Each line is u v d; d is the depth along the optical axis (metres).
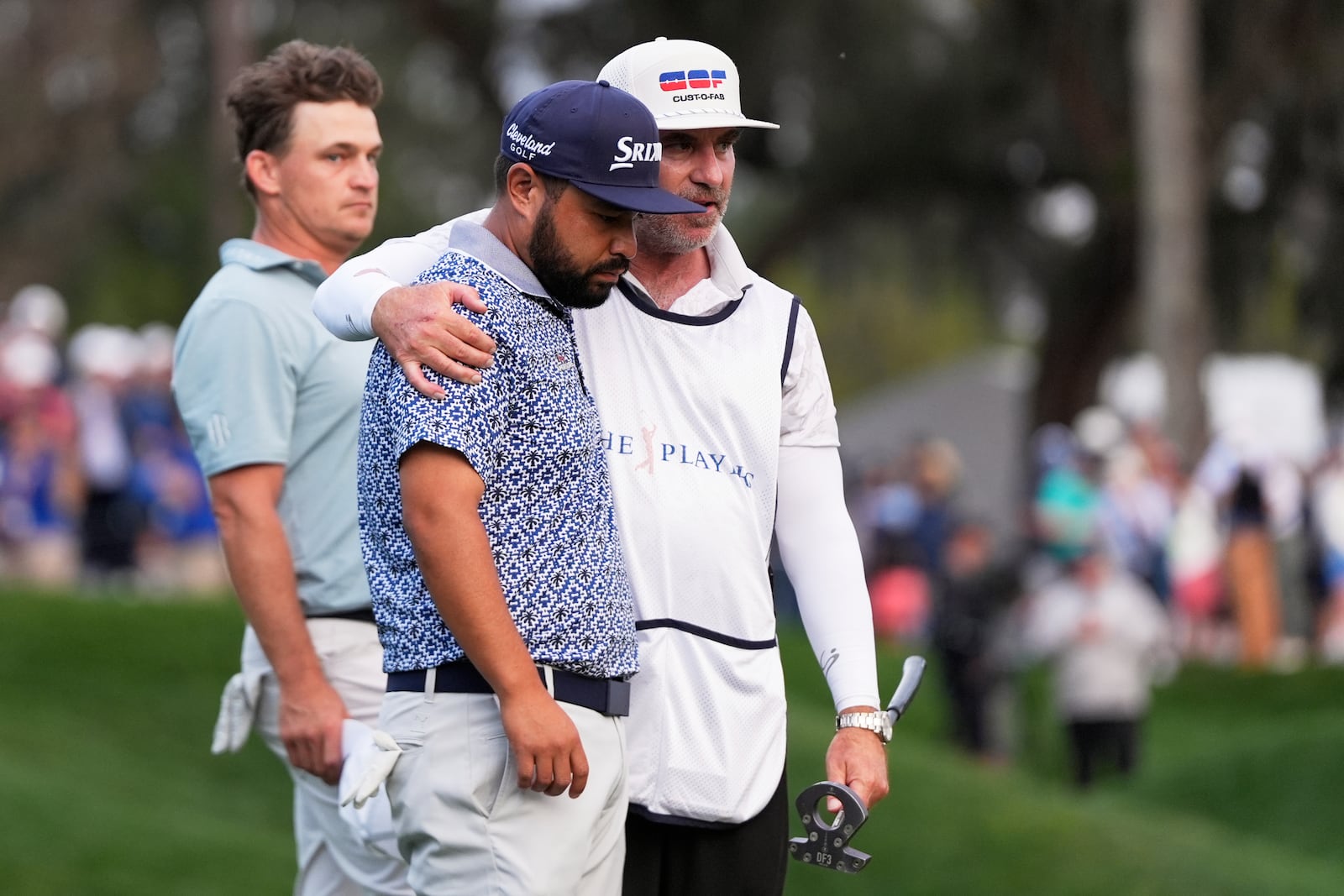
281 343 14.95
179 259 116.00
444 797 11.08
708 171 12.40
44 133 105.44
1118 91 82.69
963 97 84.44
